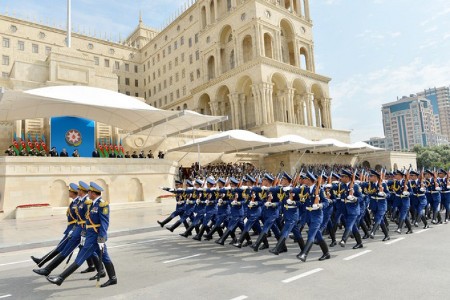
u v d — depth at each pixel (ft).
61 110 92.63
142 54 261.44
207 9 193.26
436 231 40.16
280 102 173.47
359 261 27.45
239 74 165.68
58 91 81.92
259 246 35.60
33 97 75.00
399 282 21.49
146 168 92.53
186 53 213.46
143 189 91.04
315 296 19.47
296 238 30.91
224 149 130.72
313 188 29.68
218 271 25.91
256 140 107.55
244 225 37.91
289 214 30.14
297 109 191.72
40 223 58.80
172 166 99.60
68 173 79.82
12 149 90.94
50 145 104.94
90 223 23.12
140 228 47.88
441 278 21.97
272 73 161.58
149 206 87.10
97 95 88.28
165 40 235.81
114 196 85.97
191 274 25.39
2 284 24.53
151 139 129.59
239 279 23.53
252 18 164.45
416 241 34.63
